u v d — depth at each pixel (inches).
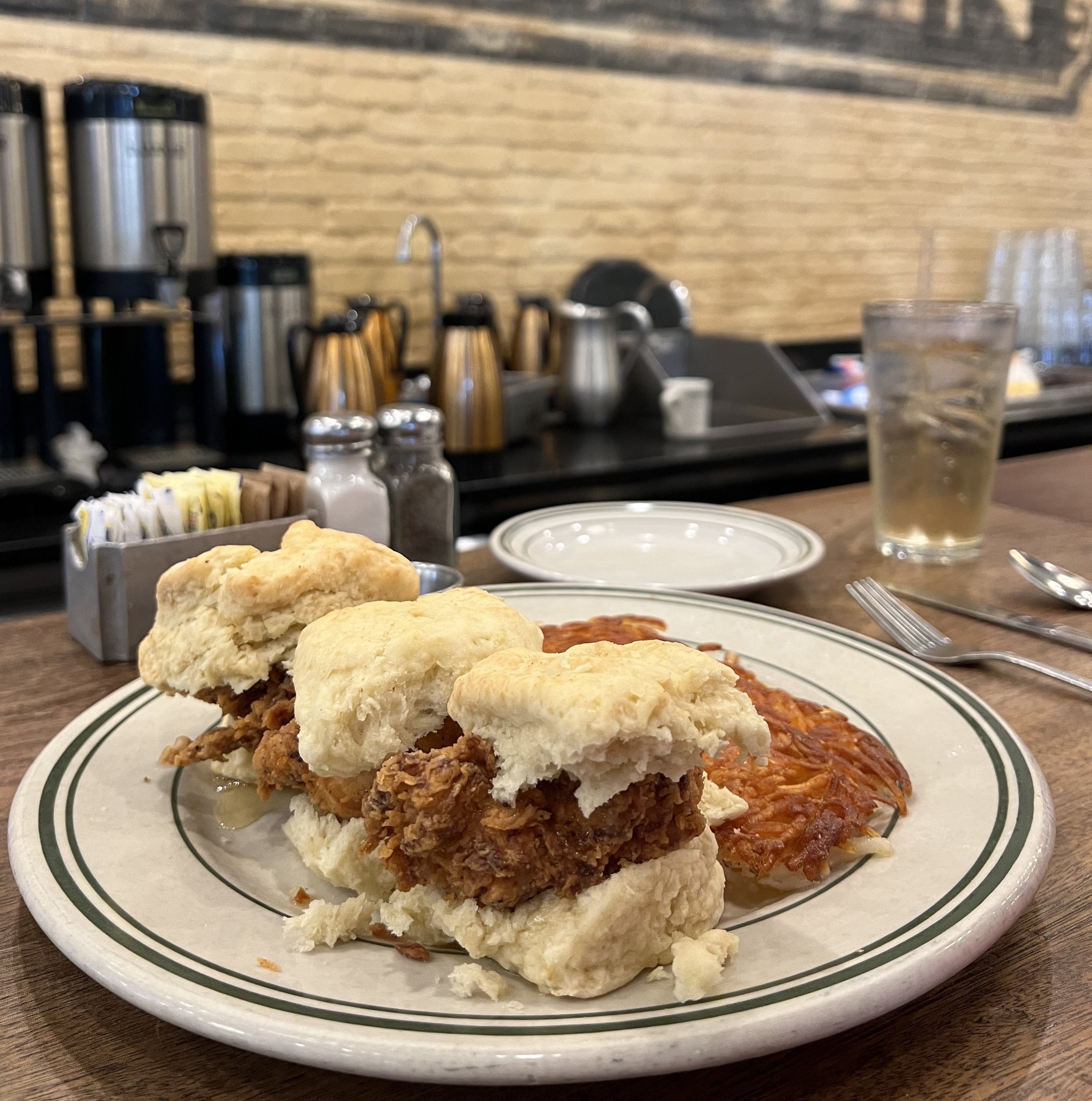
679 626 34.3
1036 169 170.9
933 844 21.1
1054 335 136.0
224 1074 16.7
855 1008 15.8
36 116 75.9
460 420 91.7
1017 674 32.8
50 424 85.3
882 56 148.0
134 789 24.3
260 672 24.4
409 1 111.0
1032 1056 17.0
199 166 80.5
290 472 39.1
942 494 44.5
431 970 18.1
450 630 21.0
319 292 112.3
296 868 21.9
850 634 32.8
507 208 122.6
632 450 96.9
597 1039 15.1
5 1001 18.5
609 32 125.0
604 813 17.6
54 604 69.5
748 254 143.9
